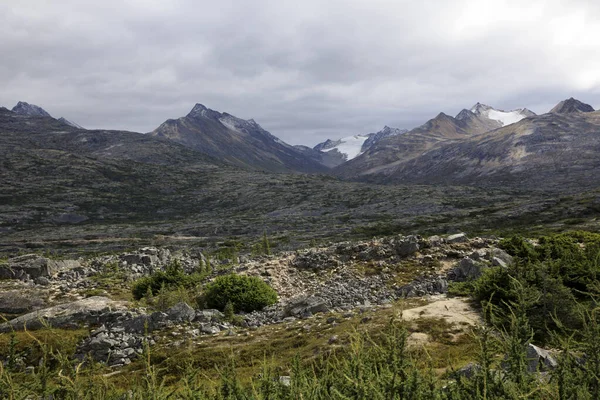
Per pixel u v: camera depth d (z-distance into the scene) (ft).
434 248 91.66
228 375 22.67
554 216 381.19
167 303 76.64
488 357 19.16
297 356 23.44
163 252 132.67
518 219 392.06
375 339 43.50
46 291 87.10
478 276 69.62
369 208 631.97
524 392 16.94
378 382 17.71
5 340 55.52
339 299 73.20
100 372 22.13
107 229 519.60
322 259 97.50
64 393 20.12
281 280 89.56
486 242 92.58
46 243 402.72
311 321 61.05
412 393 17.49
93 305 72.13
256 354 49.88
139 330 62.75
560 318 39.75
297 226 493.77
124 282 98.89
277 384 21.21
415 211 571.28
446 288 70.44
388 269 84.99
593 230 249.96
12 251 373.81
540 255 74.64
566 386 16.61
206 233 473.26
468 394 18.12
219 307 75.25
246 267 100.99
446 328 47.73
